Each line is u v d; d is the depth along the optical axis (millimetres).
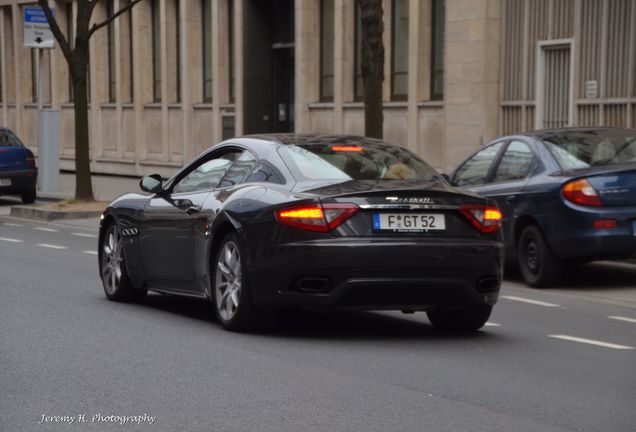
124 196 20531
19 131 76500
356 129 49656
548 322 18953
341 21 49875
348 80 50156
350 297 15688
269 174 16906
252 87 56344
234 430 11039
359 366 14383
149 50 64000
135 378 13438
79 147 43781
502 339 16922
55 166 51969
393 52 47562
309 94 52250
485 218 16391
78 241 33625
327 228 15648
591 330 18094
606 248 22141
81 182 43906
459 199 16203
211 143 59406
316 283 15734
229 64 58531
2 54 78188
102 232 20891
